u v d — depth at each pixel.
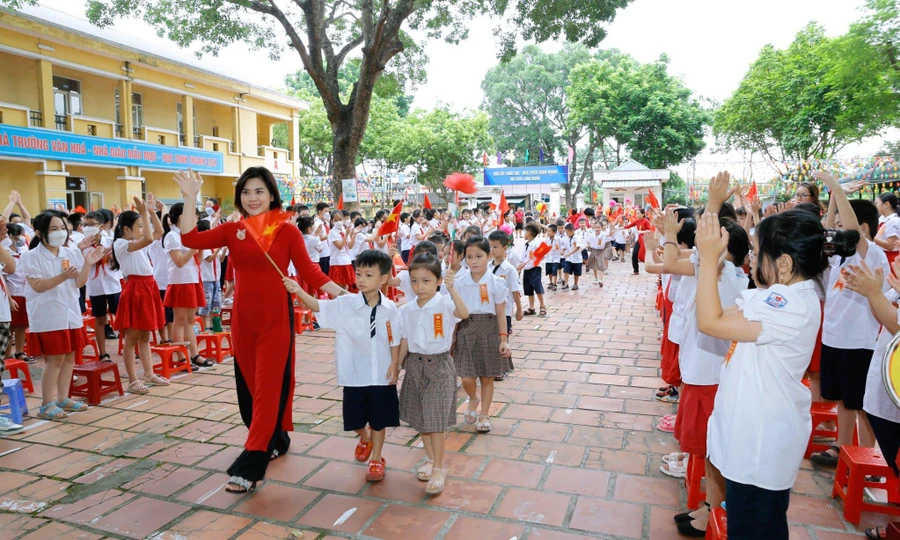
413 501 3.25
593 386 5.33
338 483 3.49
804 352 2.10
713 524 2.54
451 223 11.01
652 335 7.45
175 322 5.94
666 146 27.36
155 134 17.22
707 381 2.88
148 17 11.37
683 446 2.94
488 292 4.16
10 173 13.51
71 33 14.02
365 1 11.84
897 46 11.19
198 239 3.50
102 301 6.22
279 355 3.45
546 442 4.06
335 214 9.56
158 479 3.54
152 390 5.29
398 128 27.41
